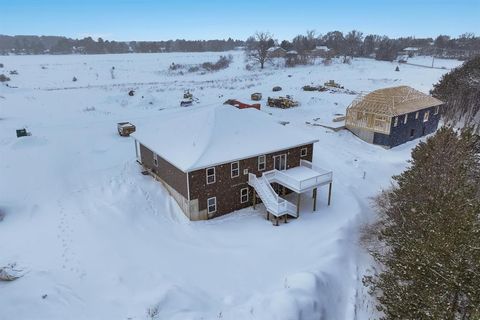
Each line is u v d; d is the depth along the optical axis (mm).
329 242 20891
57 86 75125
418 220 16297
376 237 22422
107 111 51156
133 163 30641
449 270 11859
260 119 28375
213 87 72688
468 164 20531
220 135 25234
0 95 57688
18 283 16250
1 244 19469
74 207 23297
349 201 26641
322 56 123562
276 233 22141
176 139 26156
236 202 25000
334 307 16797
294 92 65938
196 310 15000
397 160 36125
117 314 14586
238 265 18875
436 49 168500
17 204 23625
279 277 17906
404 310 13359
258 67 108188
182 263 18750
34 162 30078
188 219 23375
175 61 134875
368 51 147500
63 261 18078
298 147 27141
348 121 41719
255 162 25000
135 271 17562
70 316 14438
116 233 20797
